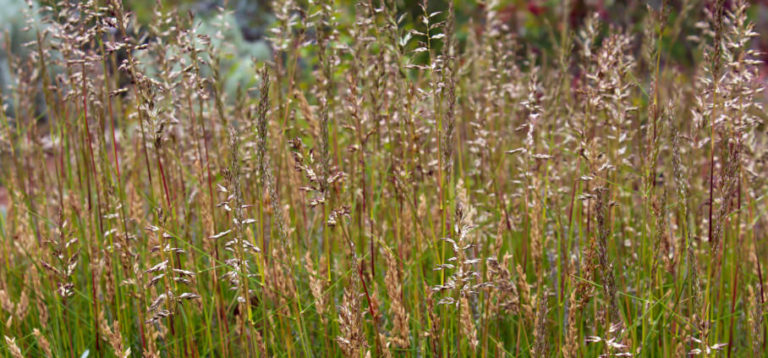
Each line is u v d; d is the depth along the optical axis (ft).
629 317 7.09
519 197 9.53
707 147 10.15
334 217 6.15
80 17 8.21
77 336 8.13
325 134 6.06
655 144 6.88
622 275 7.94
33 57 10.23
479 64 12.04
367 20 8.17
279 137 9.40
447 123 6.58
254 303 8.95
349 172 8.81
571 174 10.27
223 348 7.29
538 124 9.92
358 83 8.99
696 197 9.78
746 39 6.96
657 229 6.59
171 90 8.52
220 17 9.91
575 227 9.03
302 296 8.28
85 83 8.11
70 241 7.34
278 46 9.61
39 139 10.72
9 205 10.38
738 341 8.41
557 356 7.27
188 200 9.73
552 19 20.88
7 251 9.86
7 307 8.26
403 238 8.23
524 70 18.13
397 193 8.11
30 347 8.13
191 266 7.91
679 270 7.28
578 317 7.21
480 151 10.04
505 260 6.95
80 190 9.12
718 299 8.00
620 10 15.55
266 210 8.04
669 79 11.46
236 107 10.41
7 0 21.34
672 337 7.14
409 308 8.09
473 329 6.38
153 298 7.25
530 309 7.11
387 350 6.68
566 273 7.62
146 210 10.78
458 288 6.31
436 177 8.72
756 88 7.09
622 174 9.68
